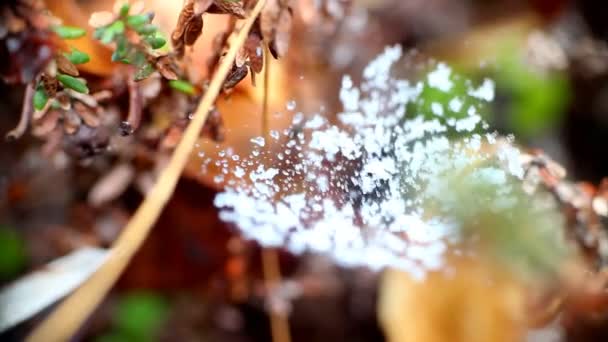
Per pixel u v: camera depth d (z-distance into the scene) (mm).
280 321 262
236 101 213
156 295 257
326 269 264
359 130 239
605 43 344
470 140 251
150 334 254
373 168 229
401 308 250
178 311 259
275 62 228
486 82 309
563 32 348
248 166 216
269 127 217
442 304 249
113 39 179
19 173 248
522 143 305
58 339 176
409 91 263
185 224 244
